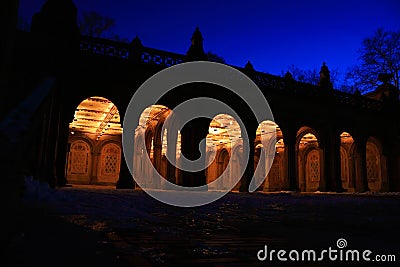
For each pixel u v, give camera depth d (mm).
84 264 2328
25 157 3148
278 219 6824
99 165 25969
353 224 6223
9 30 2559
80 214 5176
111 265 2350
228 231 4930
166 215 6719
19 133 2711
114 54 15406
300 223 6281
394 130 22812
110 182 26078
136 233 4105
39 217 4293
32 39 12680
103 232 3830
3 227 2203
